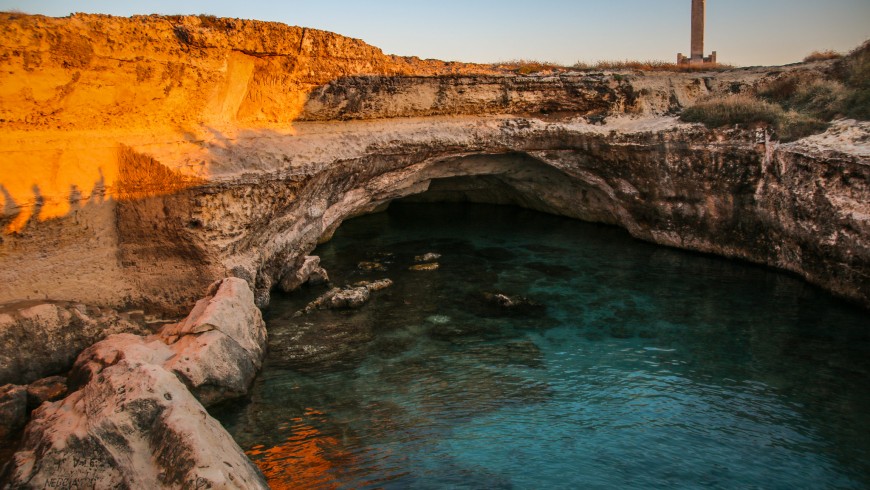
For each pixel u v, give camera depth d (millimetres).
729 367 11852
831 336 13133
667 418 10078
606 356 12328
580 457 8953
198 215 12266
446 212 26016
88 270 11656
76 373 9867
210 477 6723
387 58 18469
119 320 11625
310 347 12656
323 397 10633
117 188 11961
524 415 10117
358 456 8906
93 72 11148
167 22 12023
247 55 14000
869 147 14719
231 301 11320
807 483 8461
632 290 16125
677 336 13266
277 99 15344
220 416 9969
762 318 14141
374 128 17781
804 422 9984
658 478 8508
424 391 10883
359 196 18859
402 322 14062
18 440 8781
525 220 24359
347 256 19438
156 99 12336
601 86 20750
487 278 17219
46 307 10445
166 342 10820
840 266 14938
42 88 10562
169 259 12562
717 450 9211
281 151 14500
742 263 18125
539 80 20250
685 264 18234
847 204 14703
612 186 20859
